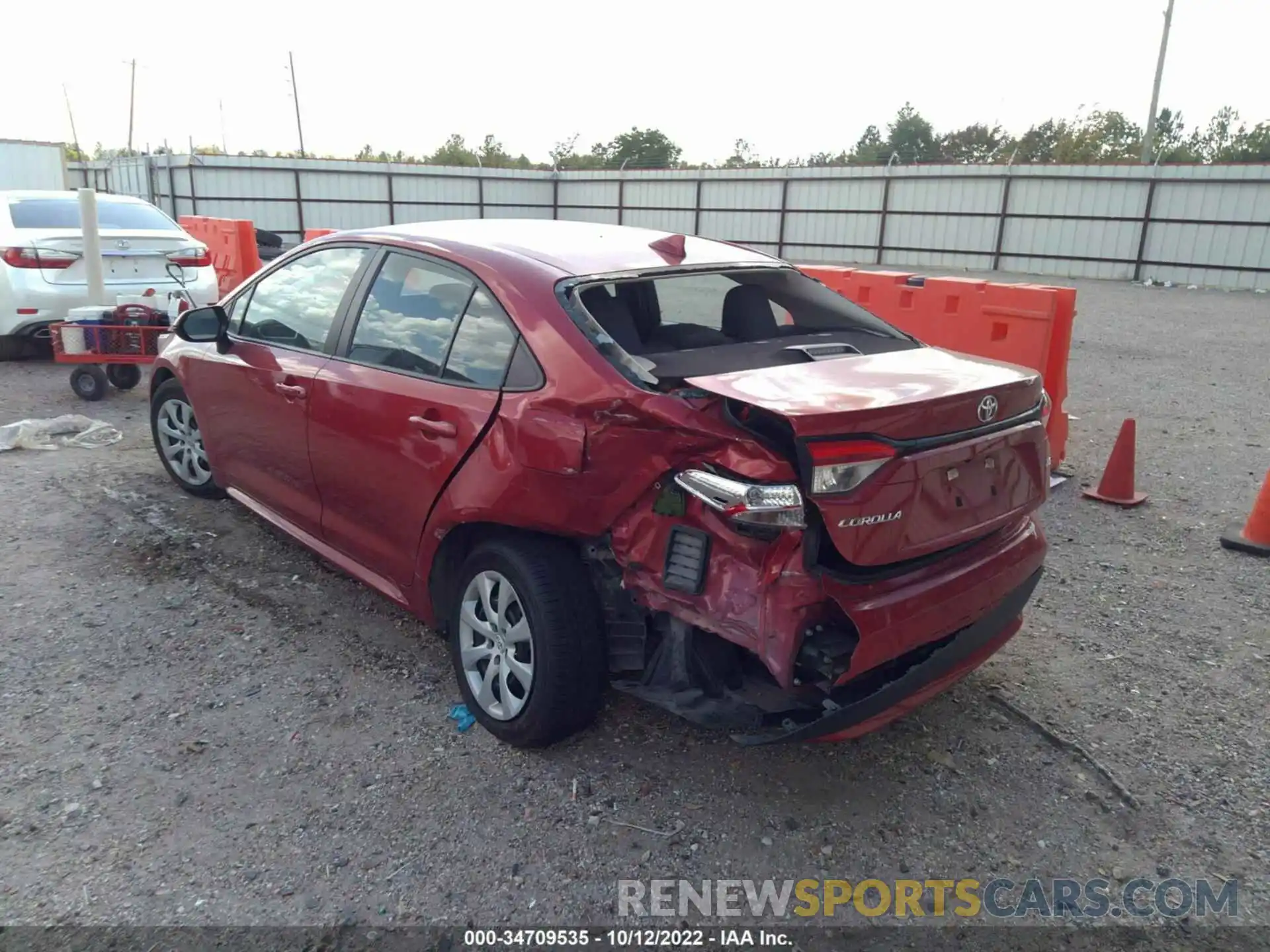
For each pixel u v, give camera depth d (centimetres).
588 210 3369
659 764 337
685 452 284
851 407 267
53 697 365
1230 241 2283
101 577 467
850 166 2836
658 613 312
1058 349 655
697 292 366
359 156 4716
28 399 816
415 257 387
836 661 277
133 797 311
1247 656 423
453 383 346
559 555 323
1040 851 301
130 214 1003
